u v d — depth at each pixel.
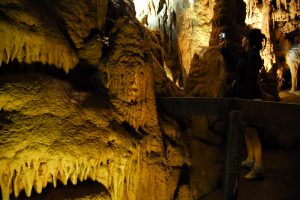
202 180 5.02
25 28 3.47
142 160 4.11
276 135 6.50
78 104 3.60
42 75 3.54
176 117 5.40
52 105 3.34
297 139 6.39
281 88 11.62
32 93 3.26
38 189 2.96
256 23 11.84
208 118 5.52
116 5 6.01
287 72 11.91
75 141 3.27
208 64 6.65
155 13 9.62
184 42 9.41
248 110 4.13
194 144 5.26
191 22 9.35
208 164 5.18
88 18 4.70
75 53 4.22
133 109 4.17
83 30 4.60
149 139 4.31
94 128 3.55
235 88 5.30
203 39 9.30
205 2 9.33
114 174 3.57
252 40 5.02
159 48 7.08
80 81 4.21
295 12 11.71
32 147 2.95
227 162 4.25
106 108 3.90
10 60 3.40
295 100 9.39
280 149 6.45
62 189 3.10
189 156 5.03
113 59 4.25
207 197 4.84
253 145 4.96
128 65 4.20
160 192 4.36
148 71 4.47
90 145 3.37
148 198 4.22
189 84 6.76
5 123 2.94
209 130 5.50
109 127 3.72
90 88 4.19
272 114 3.89
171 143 4.80
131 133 4.05
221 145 5.41
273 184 5.02
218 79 6.29
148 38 6.78
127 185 3.79
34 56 3.61
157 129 4.51
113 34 4.77
